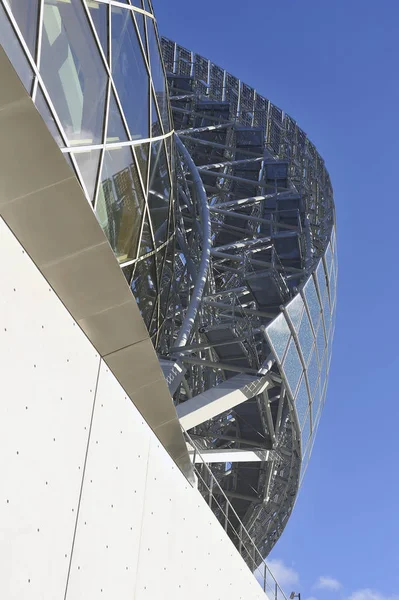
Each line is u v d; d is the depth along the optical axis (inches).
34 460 240.4
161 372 325.4
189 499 409.4
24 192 227.8
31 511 236.1
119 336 294.0
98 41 403.9
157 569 347.6
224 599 453.7
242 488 1302.9
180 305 1242.0
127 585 309.6
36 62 311.1
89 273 262.7
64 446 261.9
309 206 1665.8
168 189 613.0
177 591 372.8
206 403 889.5
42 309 252.8
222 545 462.9
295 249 1487.5
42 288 253.6
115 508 303.3
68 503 261.3
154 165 554.9
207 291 1301.7
